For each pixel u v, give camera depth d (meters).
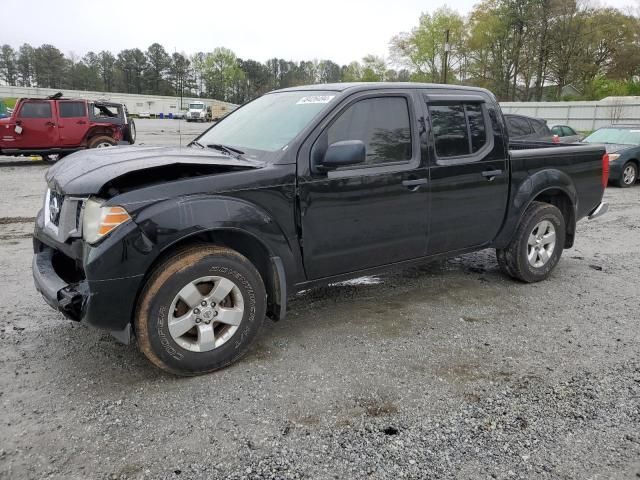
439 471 2.49
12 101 47.09
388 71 68.81
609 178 12.55
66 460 2.53
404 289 5.08
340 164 3.46
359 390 3.20
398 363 3.55
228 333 3.40
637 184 13.23
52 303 3.12
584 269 5.85
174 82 97.06
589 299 4.86
